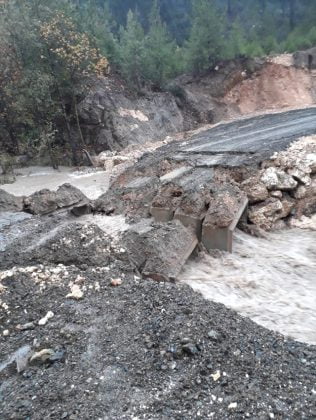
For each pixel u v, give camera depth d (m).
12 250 7.74
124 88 28.56
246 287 7.39
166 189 10.17
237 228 9.99
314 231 9.98
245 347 4.50
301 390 3.86
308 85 31.42
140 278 6.57
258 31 41.12
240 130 20.14
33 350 4.62
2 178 20.62
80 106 25.61
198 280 7.63
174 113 29.17
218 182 10.62
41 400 3.87
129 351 4.43
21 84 23.27
